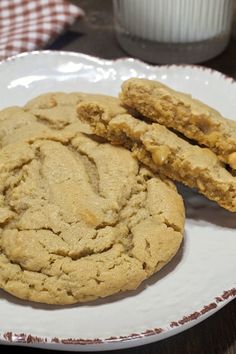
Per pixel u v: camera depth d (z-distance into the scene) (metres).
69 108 0.34
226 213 0.32
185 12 0.41
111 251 0.28
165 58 0.44
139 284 0.28
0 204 0.29
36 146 0.31
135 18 0.43
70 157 0.30
